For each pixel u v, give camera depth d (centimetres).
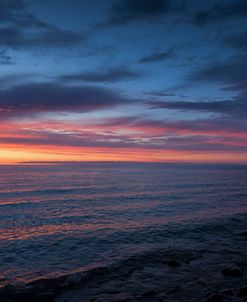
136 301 792
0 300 800
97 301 793
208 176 10100
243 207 2747
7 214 2395
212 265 1108
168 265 1104
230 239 1530
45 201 3241
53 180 7312
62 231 1730
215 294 780
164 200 3322
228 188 5062
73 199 3425
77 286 907
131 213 2409
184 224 1898
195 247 1360
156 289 875
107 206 2848
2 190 4500
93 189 4781
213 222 1961
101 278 973
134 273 1017
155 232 1673
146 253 1242
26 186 5347
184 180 7662
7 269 1059
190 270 1051
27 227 1867
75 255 1233
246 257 1219
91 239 1518
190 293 846
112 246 1378
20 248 1352
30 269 1059
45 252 1284
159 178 8706
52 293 831
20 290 847
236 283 923
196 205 2883
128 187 5247
